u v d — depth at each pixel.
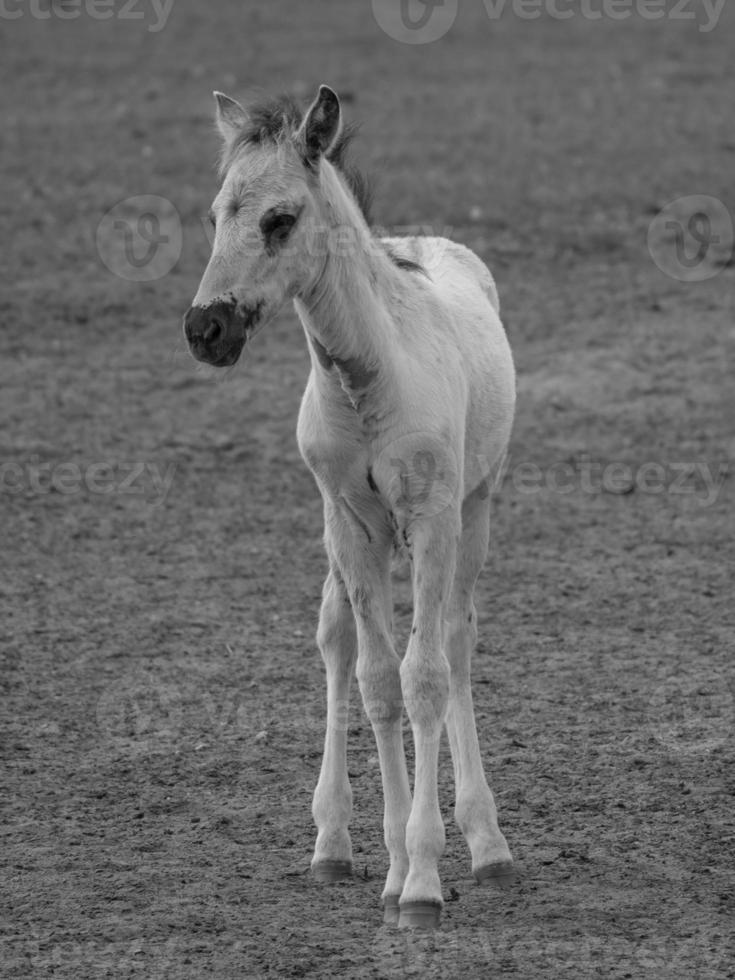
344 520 14.87
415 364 14.54
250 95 19.59
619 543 27.64
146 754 18.73
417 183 50.47
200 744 19.02
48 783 17.81
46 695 20.70
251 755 18.67
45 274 44.06
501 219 47.47
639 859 15.47
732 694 20.36
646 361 37.84
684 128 58.47
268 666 21.83
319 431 14.62
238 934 13.81
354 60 72.12
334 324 13.95
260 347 40.09
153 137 57.94
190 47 75.62
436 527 14.35
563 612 24.06
